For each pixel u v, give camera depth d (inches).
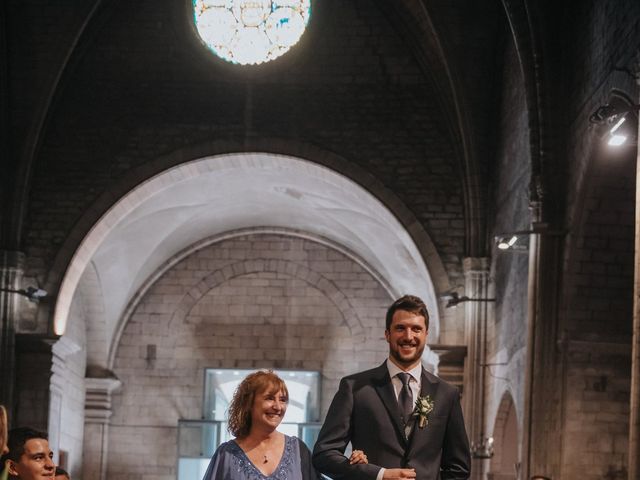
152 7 1104.2
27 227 1082.1
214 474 278.5
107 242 1298.0
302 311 1416.1
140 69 1099.3
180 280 1417.3
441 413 286.0
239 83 1097.4
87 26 1087.0
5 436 281.0
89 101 1098.1
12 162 1069.1
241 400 282.2
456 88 1052.5
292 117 1092.5
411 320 287.1
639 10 658.8
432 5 1040.2
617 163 768.9
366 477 275.3
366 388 288.5
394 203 1079.6
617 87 692.7
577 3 808.3
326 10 1100.5
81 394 1352.1
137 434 1386.6
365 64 1095.6
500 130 1034.1
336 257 1419.8
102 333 1373.0
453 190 1080.8
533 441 815.7
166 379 1398.9
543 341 816.9
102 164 1091.3
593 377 816.3
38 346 1061.8
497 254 1029.2
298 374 1406.3
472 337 1050.1
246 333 1412.4
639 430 577.0
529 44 844.6
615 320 812.6
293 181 1250.6
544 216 822.5
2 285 1063.6
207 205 1323.8
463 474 287.7
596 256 807.7
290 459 282.0
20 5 1059.3
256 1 1099.3
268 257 1422.2
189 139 1091.9
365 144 1088.2
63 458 1280.8
